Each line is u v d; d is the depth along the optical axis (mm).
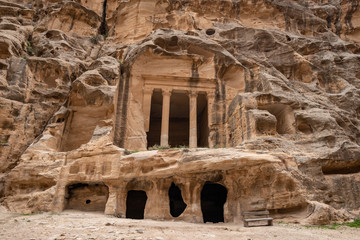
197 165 15828
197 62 26438
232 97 25531
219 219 20312
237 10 35656
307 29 34812
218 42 29141
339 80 26516
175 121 33562
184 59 26375
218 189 21047
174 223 14422
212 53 26375
